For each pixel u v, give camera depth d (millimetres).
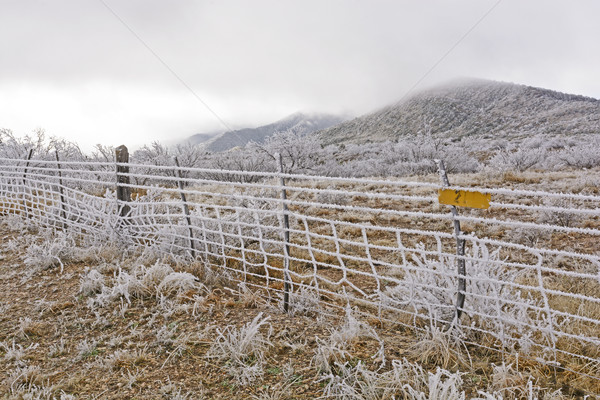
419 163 21406
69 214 7863
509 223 3348
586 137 33844
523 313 3791
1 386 3215
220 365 3510
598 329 3771
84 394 3148
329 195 12578
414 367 3273
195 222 6184
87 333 4059
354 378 3209
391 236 8656
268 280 5227
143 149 21188
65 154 17391
